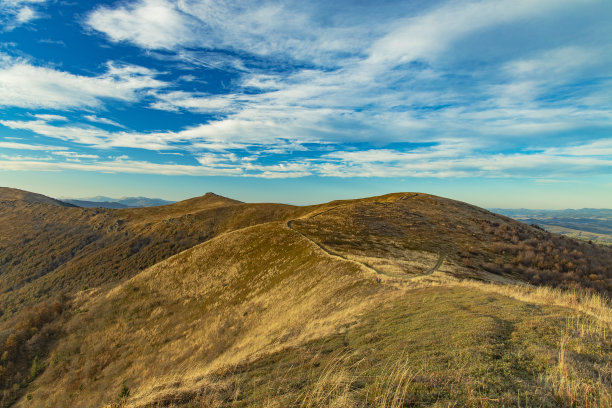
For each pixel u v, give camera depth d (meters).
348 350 10.62
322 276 32.16
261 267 44.44
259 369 10.18
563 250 52.47
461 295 16.72
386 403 6.11
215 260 51.22
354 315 15.79
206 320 34.25
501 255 47.88
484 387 6.43
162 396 8.70
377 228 55.75
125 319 40.50
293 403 6.90
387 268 30.47
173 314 39.38
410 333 11.07
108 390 25.38
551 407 5.66
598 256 53.16
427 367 7.70
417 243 48.91
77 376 30.81
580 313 11.84
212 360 19.48
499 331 9.88
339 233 51.47
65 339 38.91
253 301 34.62
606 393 5.81
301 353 11.16
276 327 21.80
